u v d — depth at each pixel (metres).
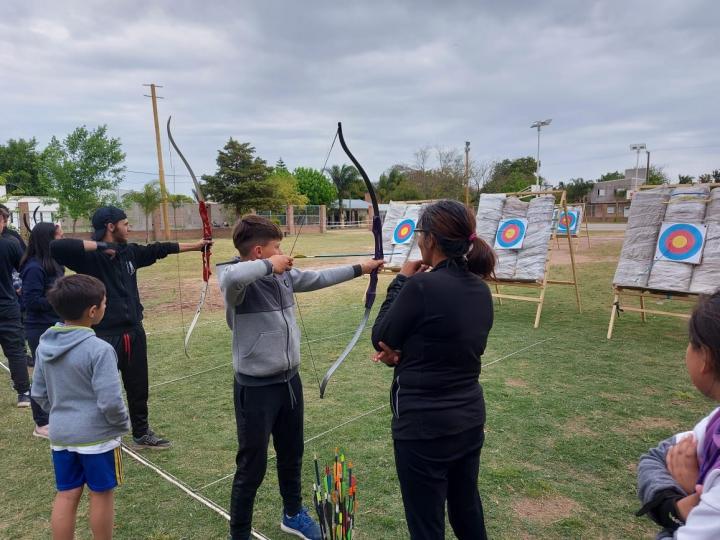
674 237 5.92
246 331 2.21
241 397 2.24
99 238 3.26
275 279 2.29
